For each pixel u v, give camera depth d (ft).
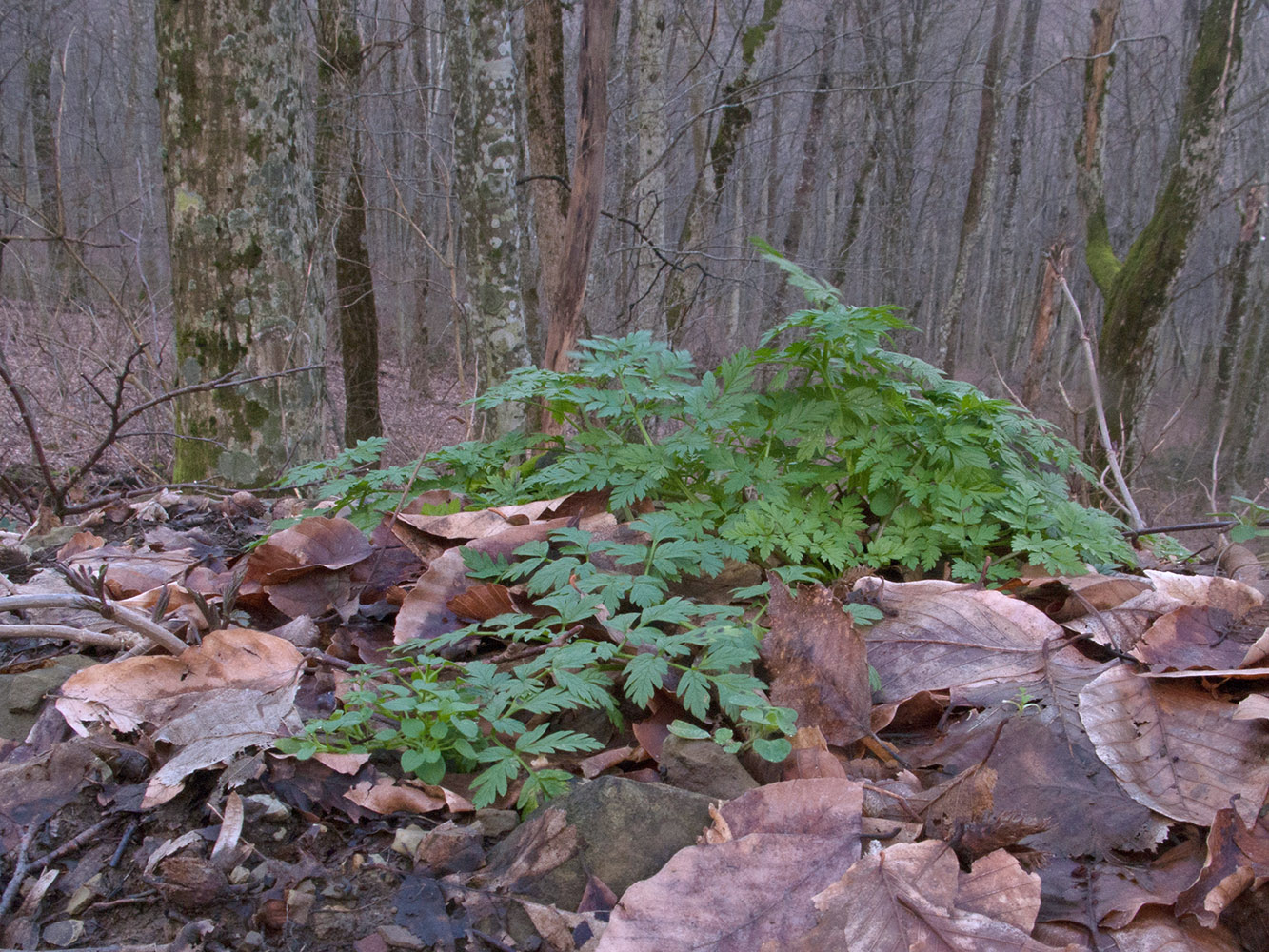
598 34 15.61
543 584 6.67
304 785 5.41
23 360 32.58
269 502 14.43
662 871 4.54
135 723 5.78
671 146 38.19
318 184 37.17
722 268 49.80
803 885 4.58
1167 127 84.89
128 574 9.04
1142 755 5.62
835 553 7.87
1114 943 4.42
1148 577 7.73
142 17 74.79
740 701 5.49
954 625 7.11
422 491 10.13
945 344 74.33
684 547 7.09
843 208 91.86
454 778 5.76
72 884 4.79
